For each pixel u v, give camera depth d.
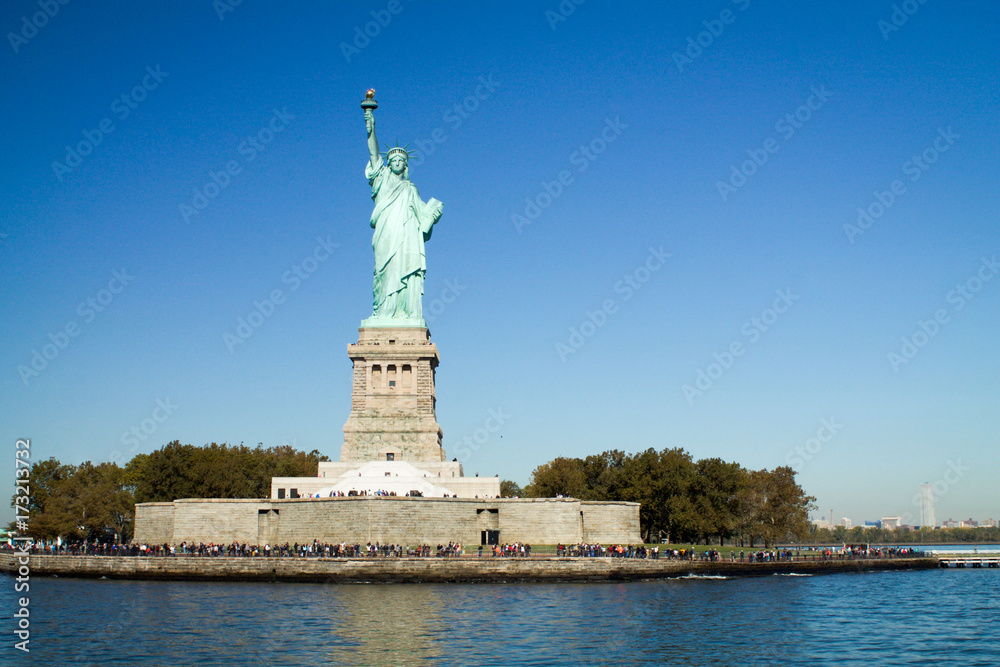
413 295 180.12
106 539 193.12
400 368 174.75
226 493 187.88
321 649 79.44
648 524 192.38
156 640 83.19
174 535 147.62
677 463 189.38
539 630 88.81
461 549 139.12
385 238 180.25
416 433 171.75
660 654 79.31
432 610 100.06
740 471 193.12
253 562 128.62
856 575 163.12
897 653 80.81
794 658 78.50
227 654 77.62
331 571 125.75
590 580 131.12
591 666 74.62
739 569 150.88
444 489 155.25
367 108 182.50
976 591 130.50
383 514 136.88
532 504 148.38
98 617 95.31
